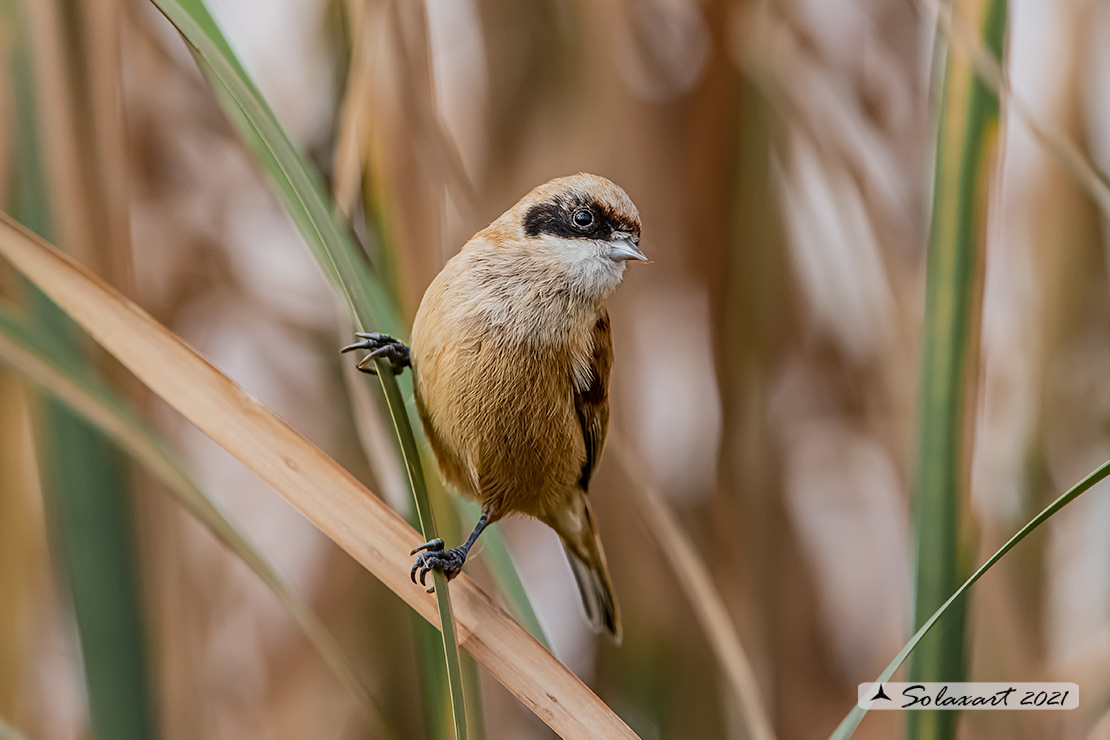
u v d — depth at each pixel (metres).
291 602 3.78
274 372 3.90
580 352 3.82
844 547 3.91
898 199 3.87
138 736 3.80
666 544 3.81
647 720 3.89
